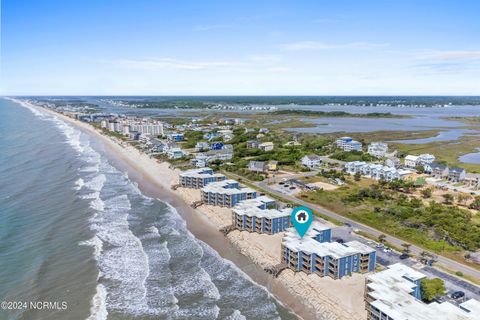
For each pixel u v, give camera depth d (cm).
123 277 7131
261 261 7912
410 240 8831
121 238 8894
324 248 7381
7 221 9594
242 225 9419
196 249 8562
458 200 11800
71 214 10250
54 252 8000
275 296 6681
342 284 6831
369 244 8575
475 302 5644
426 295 6197
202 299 6538
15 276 7025
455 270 7338
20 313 5956
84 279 6988
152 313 6081
